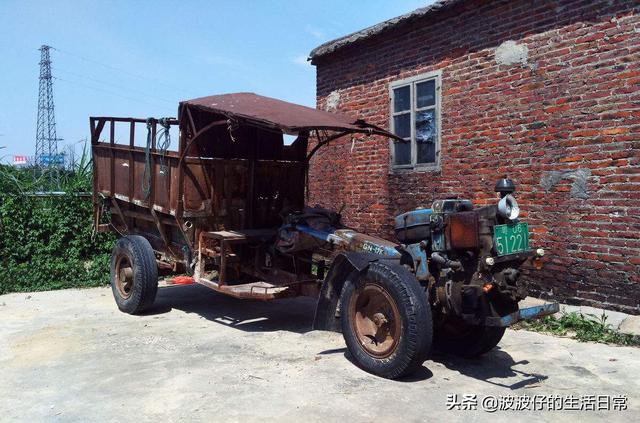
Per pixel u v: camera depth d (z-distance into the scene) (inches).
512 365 206.1
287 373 196.5
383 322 191.5
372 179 390.9
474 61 318.7
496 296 185.3
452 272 191.2
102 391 180.9
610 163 257.8
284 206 307.4
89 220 413.4
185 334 252.2
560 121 277.0
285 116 239.9
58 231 402.3
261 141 299.9
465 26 323.6
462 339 213.3
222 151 285.0
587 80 266.1
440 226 193.3
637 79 248.4
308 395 175.2
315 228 251.4
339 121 253.9
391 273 188.9
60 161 480.7
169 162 273.7
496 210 182.2
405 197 366.0
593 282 263.9
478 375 195.2
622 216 253.3
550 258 281.0
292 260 272.8
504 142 303.0
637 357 213.3
